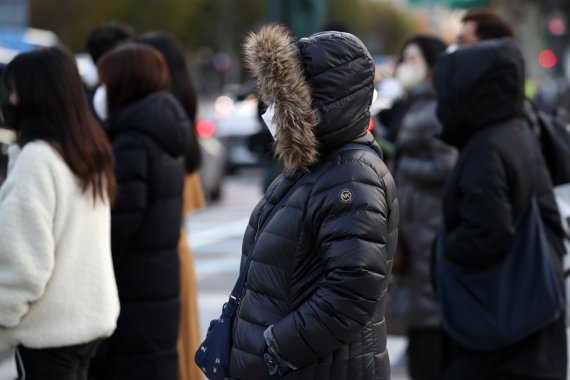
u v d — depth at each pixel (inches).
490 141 396.8
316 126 286.8
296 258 286.2
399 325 524.7
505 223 393.1
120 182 426.9
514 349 401.7
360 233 278.8
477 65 401.7
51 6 3420.3
